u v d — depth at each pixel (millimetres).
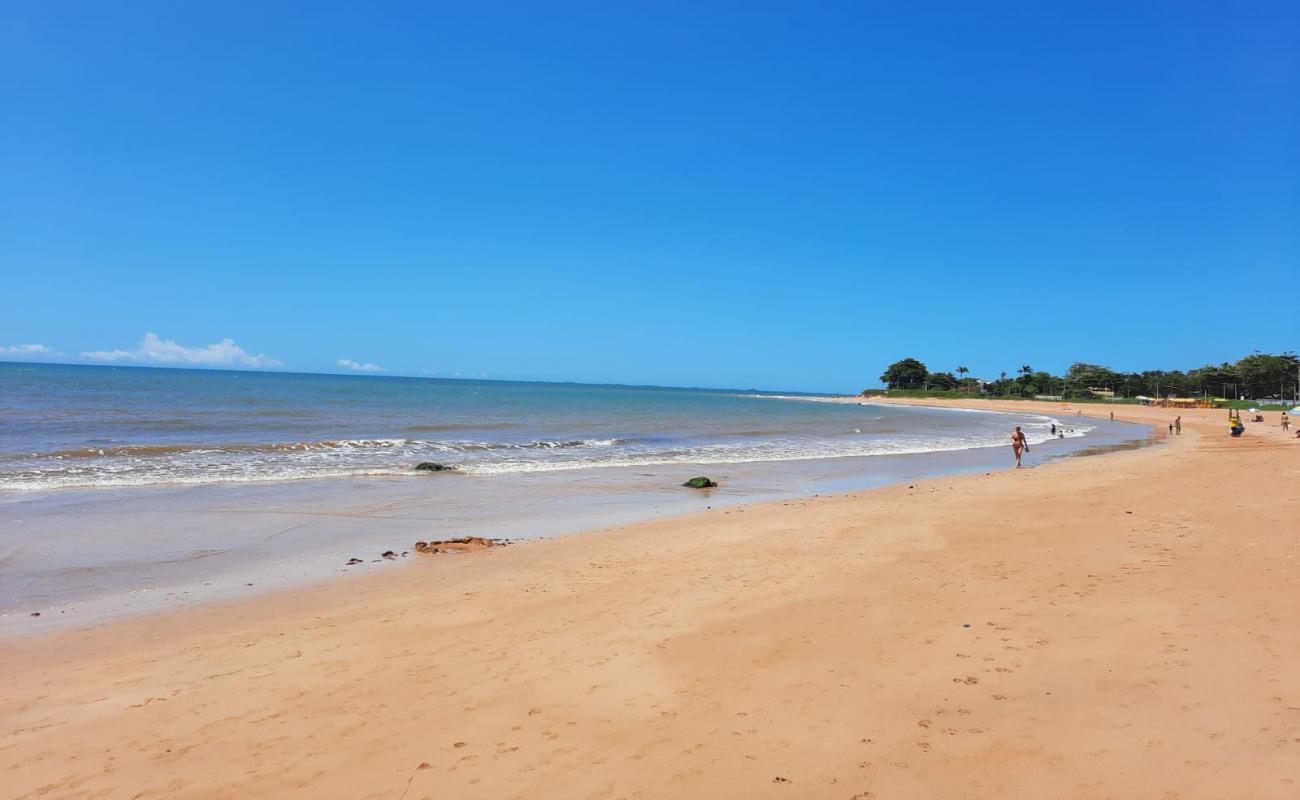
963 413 98500
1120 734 4355
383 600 8500
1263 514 11500
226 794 4191
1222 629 6066
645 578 9102
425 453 25719
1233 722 4422
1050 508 13531
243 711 5348
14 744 4895
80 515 13438
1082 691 4996
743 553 10422
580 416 55438
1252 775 3832
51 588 9047
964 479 19938
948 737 4453
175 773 4461
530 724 4938
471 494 17203
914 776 4027
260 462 21500
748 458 27188
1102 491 15672
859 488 19438
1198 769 3924
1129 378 164375
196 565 10305
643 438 35344
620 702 5230
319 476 19125
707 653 6152
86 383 75438
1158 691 4922
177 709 5414
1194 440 38281
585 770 4281
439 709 5254
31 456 20547
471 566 10195
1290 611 6453
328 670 6148
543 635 6891
